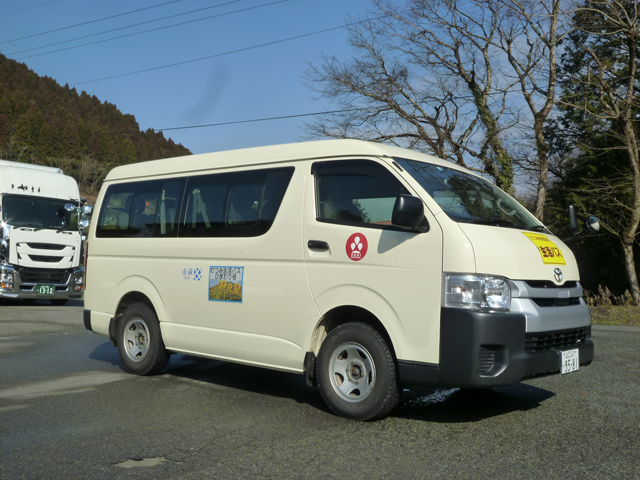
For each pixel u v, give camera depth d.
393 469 3.63
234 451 3.98
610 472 3.57
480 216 4.89
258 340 5.42
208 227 5.99
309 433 4.41
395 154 5.10
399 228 4.64
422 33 24.02
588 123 19.58
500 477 3.49
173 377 6.61
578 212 21.12
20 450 4.00
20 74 164.50
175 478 3.49
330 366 4.89
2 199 15.42
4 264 15.09
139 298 6.86
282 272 5.27
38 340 9.28
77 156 115.25
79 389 5.92
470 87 24.45
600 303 17.00
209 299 5.86
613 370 6.82
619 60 19.62
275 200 5.47
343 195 5.07
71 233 16.22
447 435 4.34
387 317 4.59
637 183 17.06
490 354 4.29
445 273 4.36
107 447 4.07
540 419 4.77
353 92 24.56
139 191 6.89
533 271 4.55
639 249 20.81
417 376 4.41
